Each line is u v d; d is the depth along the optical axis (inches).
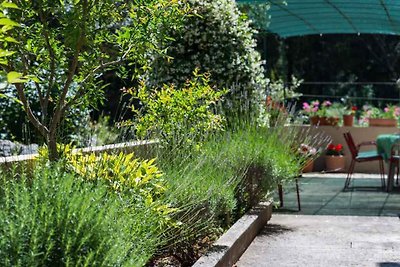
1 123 305.3
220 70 359.9
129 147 229.1
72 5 181.9
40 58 195.0
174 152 230.7
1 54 121.4
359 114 713.0
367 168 590.9
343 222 322.0
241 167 279.7
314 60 1139.9
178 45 359.3
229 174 251.4
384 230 299.7
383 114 630.5
